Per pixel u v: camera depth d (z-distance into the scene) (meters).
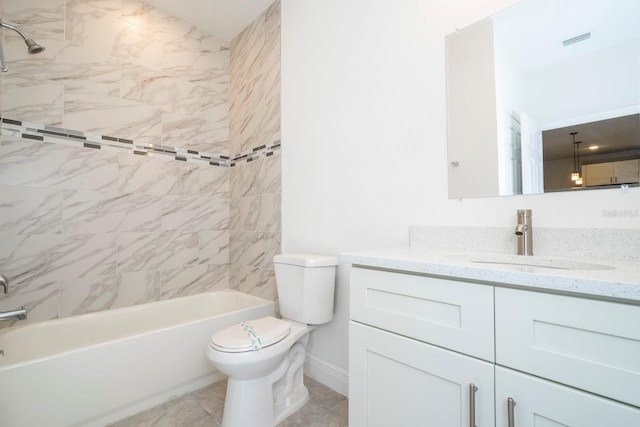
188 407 1.54
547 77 1.08
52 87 1.84
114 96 2.07
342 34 1.75
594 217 0.97
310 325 1.64
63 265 1.86
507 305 0.69
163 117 2.29
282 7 2.15
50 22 1.84
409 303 0.88
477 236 1.19
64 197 1.87
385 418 0.92
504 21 1.18
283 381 1.55
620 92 0.95
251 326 1.44
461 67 1.28
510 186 1.14
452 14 1.32
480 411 0.72
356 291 1.02
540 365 0.64
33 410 1.22
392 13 1.52
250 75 2.43
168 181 2.31
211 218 2.53
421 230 1.35
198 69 2.49
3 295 1.67
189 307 2.28
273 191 2.17
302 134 1.97
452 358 0.77
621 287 0.54
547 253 1.03
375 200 1.56
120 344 1.45
